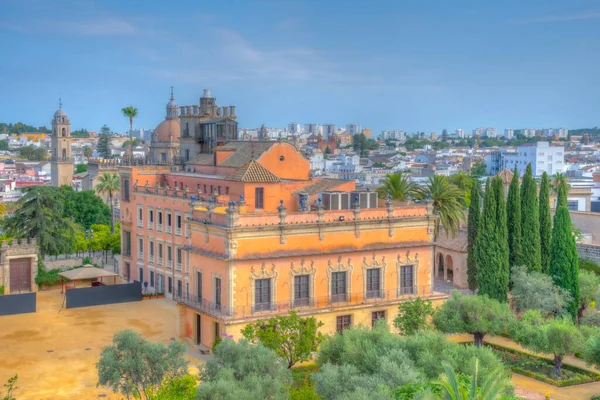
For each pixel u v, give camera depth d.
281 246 62.38
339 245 65.19
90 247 112.75
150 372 44.97
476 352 47.12
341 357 48.97
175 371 44.91
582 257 90.88
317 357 53.44
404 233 68.75
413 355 47.53
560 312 67.69
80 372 57.62
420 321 60.66
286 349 56.22
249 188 73.50
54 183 199.88
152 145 129.88
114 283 93.94
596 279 73.62
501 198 71.81
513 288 71.56
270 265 61.72
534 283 68.12
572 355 63.75
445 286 89.94
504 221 71.69
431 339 48.78
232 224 60.22
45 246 99.38
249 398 38.75
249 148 90.69
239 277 60.31
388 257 67.56
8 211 136.00
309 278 63.66
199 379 43.75
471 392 34.34
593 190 145.75
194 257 65.81
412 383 39.53
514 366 60.06
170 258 87.44
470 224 77.38
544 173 75.31
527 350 64.50
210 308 62.72
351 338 50.59
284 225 62.09
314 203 71.06
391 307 67.06
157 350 45.00
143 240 93.69
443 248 92.81
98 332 70.19
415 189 83.38
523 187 74.12
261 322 56.72
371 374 45.22
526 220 73.50
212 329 62.19
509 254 73.81
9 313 78.00
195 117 104.88
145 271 93.44
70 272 87.75
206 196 81.12
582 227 100.25
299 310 62.69
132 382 44.56
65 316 77.25
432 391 37.72
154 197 90.06
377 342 49.62
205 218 64.62
